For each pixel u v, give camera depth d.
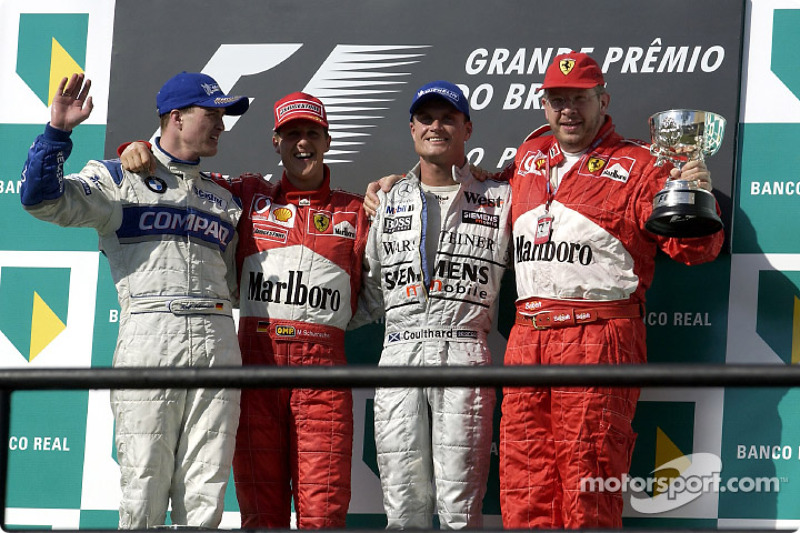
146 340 13.75
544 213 14.36
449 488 14.23
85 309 17.00
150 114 17.27
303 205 15.25
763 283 15.80
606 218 14.16
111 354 16.89
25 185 13.16
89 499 16.62
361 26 17.03
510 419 14.36
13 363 17.00
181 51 17.33
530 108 16.53
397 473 14.40
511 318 16.19
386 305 14.82
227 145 17.09
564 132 14.32
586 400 13.78
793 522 15.32
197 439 13.79
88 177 13.98
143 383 8.15
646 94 16.23
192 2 17.41
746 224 15.91
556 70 14.28
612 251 14.15
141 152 14.14
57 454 16.72
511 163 16.50
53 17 17.52
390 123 16.86
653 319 15.97
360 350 16.64
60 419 16.77
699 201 13.37
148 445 13.59
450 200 14.79
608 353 13.98
